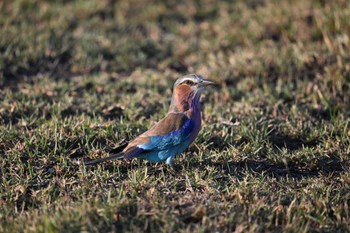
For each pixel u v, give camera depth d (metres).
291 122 14.31
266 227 10.12
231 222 10.09
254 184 11.53
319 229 10.27
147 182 11.43
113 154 11.80
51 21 20.55
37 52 18.11
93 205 10.38
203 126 13.82
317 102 15.45
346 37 17.73
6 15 20.66
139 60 18.64
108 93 16.31
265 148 13.16
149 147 11.78
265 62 17.53
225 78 17.02
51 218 9.95
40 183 11.72
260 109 15.05
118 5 22.31
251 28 19.97
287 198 11.14
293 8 20.44
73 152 12.72
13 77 17.19
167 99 15.77
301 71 17.16
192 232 9.82
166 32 20.84
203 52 19.03
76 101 15.46
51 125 13.55
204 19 21.73
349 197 11.23
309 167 12.58
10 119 14.38
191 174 11.90
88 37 19.59
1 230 9.92
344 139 13.32
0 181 11.74
